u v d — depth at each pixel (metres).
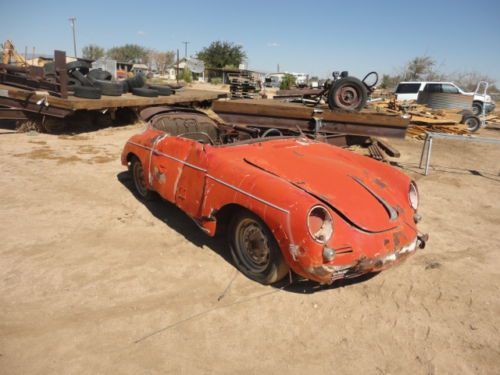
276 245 2.92
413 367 2.44
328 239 2.70
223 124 5.23
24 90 9.23
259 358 2.44
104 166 6.46
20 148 7.41
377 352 2.55
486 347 2.65
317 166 3.42
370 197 3.15
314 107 8.30
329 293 3.15
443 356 2.54
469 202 5.68
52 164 6.42
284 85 28.92
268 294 3.09
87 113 10.02
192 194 3.59
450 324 2.87
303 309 2.94
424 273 3.55
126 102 10.24
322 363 2.43
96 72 12.44
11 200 4.74
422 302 3.11
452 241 4.30
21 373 2.22
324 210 2.72
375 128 7.50
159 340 2.54
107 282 3.15
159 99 11.56
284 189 2.85
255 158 3.42
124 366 2.31
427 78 41.66
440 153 9.50
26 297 2.90
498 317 2.98
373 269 2.85
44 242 3.75
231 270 3.40
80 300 2.91
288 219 2.72
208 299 3.00
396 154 7.43
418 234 3.30
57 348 2.43
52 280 3.14
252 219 3.06
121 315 2.77
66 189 5.25
